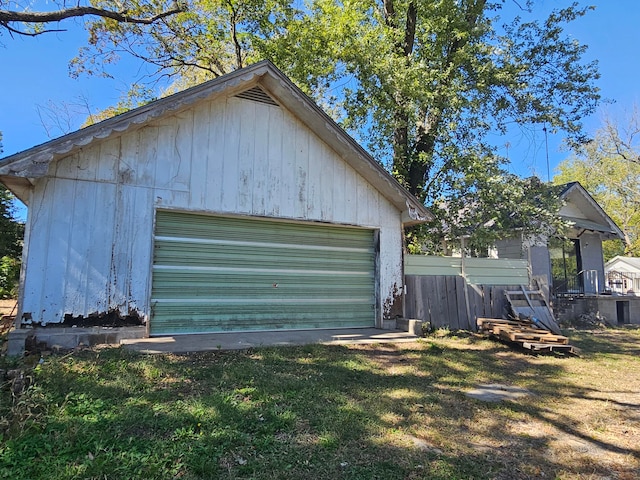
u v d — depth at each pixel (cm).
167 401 403
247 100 800
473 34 1203
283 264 827
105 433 329
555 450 363
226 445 323
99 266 651
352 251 903
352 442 346
